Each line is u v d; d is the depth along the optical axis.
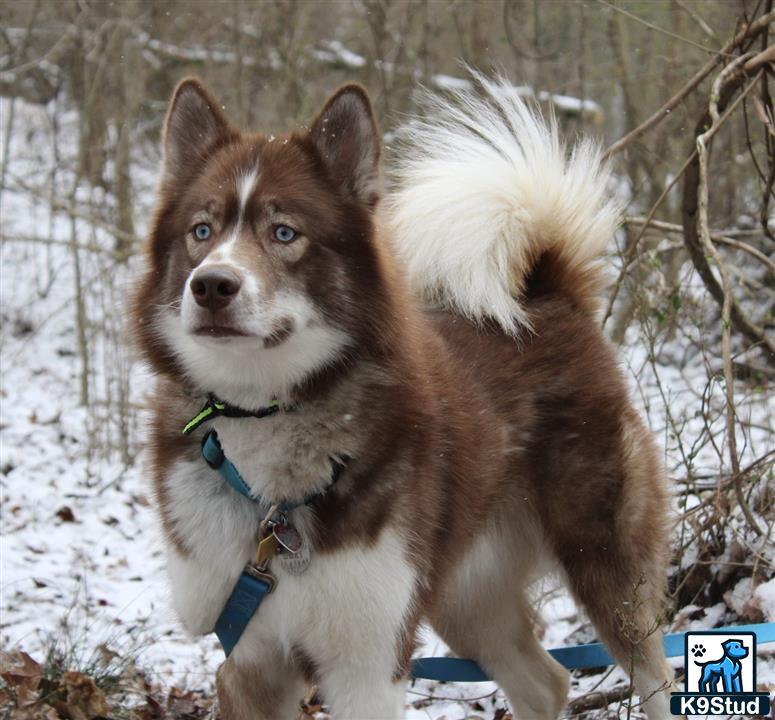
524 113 1.87
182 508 1.54
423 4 4.21
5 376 3.73
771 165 2.18
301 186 1.53
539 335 1.77
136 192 4.55
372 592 1.49
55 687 1.75
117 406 3.16
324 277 1.52
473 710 1.94
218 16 5.09
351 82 1.56
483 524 1.71
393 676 1.52
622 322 2.88
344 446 1.50
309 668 1.55
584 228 1.83
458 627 1.82
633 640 1.67
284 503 1.50
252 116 4.81
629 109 3.82
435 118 1.92
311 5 4.81
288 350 1.50
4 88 6.14
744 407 2.61
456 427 1.62
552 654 1.86
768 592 1.89
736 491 1.95
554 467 1.75
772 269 2.24
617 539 1.76
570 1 3.49
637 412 1.83
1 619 2.07
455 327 1.75
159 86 5.51
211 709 1.80
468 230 1.76
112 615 2.12
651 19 3.46
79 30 4.46
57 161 4.63
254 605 1.51
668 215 3.58
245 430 1.51
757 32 2.13
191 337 1.49
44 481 2.76
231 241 1.50
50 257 4.35
